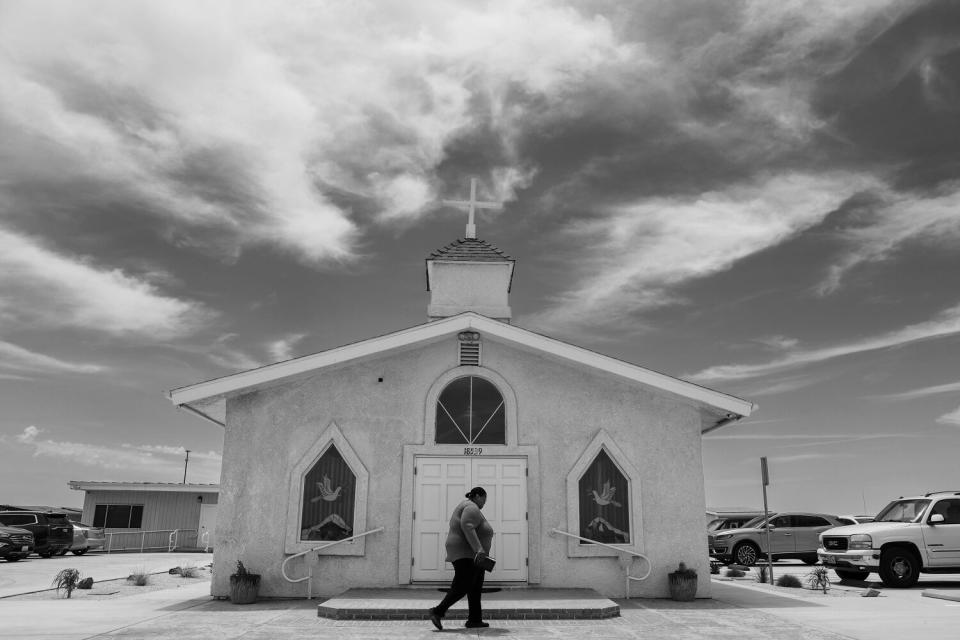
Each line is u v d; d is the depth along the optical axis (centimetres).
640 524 1281
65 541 2838
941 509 1664
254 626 960
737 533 2267
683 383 1295
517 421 1313
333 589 1238
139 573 1698
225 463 1273
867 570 1630
